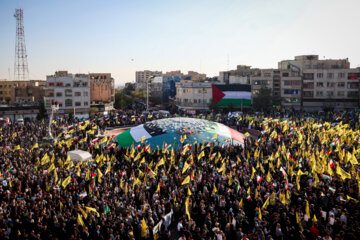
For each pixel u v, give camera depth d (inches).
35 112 3624.5
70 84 3599.9
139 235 667.4
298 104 4195.4
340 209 690.8
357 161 1038.4
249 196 810.2
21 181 964.6
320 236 570.6
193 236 634.8
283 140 1635.1
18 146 1374.3
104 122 2586.1
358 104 4050.2
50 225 685.9
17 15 4315.9
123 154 1419.8
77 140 1585.9
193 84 4133.9
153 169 1165.1
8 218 691.4
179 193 839.7
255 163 1171.9
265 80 4311.0
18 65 4453.7
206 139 1849.2
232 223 666.2
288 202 769.6
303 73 4205.2
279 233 623.2
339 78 4099.4
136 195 860.6
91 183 885.8
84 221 694.5
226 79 5034.5
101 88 4552.2
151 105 4965.6
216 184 924.0
